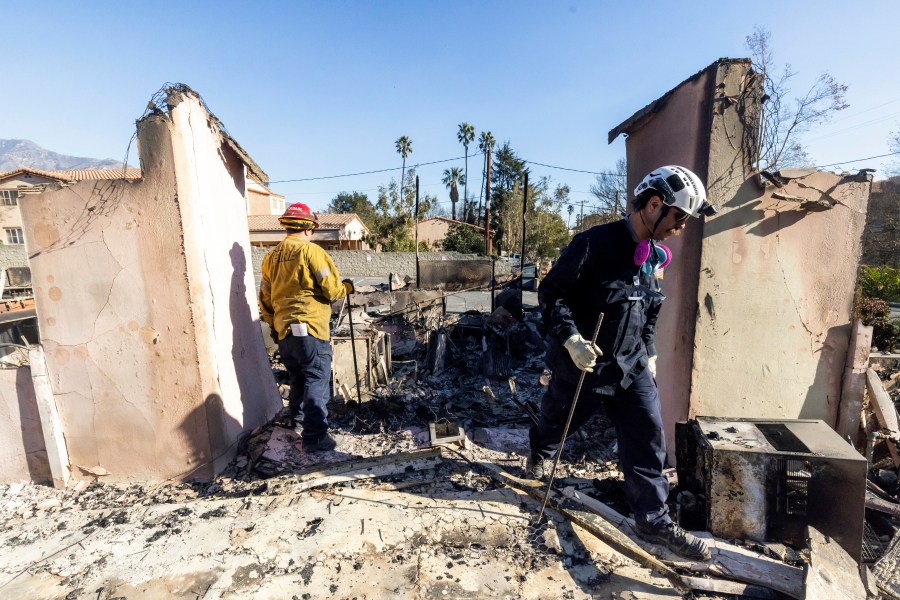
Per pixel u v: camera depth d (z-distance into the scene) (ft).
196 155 9.70
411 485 9.48
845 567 6.61
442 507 8.71
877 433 9.46
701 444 8.03
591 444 11.11
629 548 7.41
